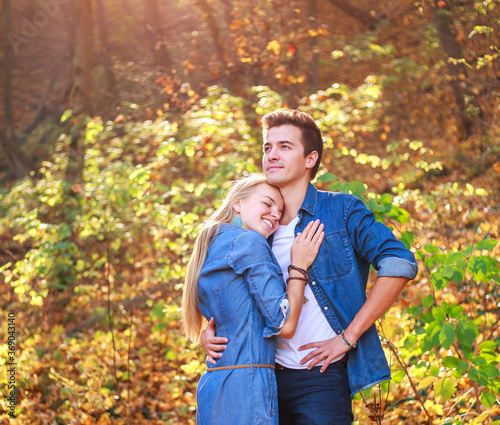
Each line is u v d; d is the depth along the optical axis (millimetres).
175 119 6801
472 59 6348
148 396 4730
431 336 2539
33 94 17875
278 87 9656
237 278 2131
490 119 6855
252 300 2105
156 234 5508
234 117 6297
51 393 4688
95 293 6395
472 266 2584
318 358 2102
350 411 2170
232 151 6254
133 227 6207
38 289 6414
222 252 2189
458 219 4742
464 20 6699
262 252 2131
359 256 2258
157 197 5340
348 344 2072
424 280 3820
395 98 9359
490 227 4355
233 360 2070
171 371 5012
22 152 12922
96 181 5781
